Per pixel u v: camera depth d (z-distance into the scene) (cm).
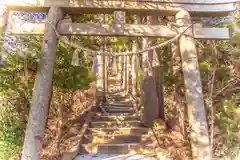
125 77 1185
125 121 600
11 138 348
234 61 412
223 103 384
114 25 343
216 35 364
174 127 487
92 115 649
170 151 407
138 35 345
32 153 277
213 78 387
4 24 335
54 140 435
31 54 364
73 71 396
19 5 337
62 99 462
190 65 339
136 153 439
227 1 374
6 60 342
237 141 373
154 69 564
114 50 775
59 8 347
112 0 354
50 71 310
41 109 293
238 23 404
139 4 358
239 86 411
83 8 351
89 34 337
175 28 355
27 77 349
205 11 371
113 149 450
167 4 365
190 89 330
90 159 416
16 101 354
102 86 918
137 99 817
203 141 310
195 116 320
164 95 580
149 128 538
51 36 321
